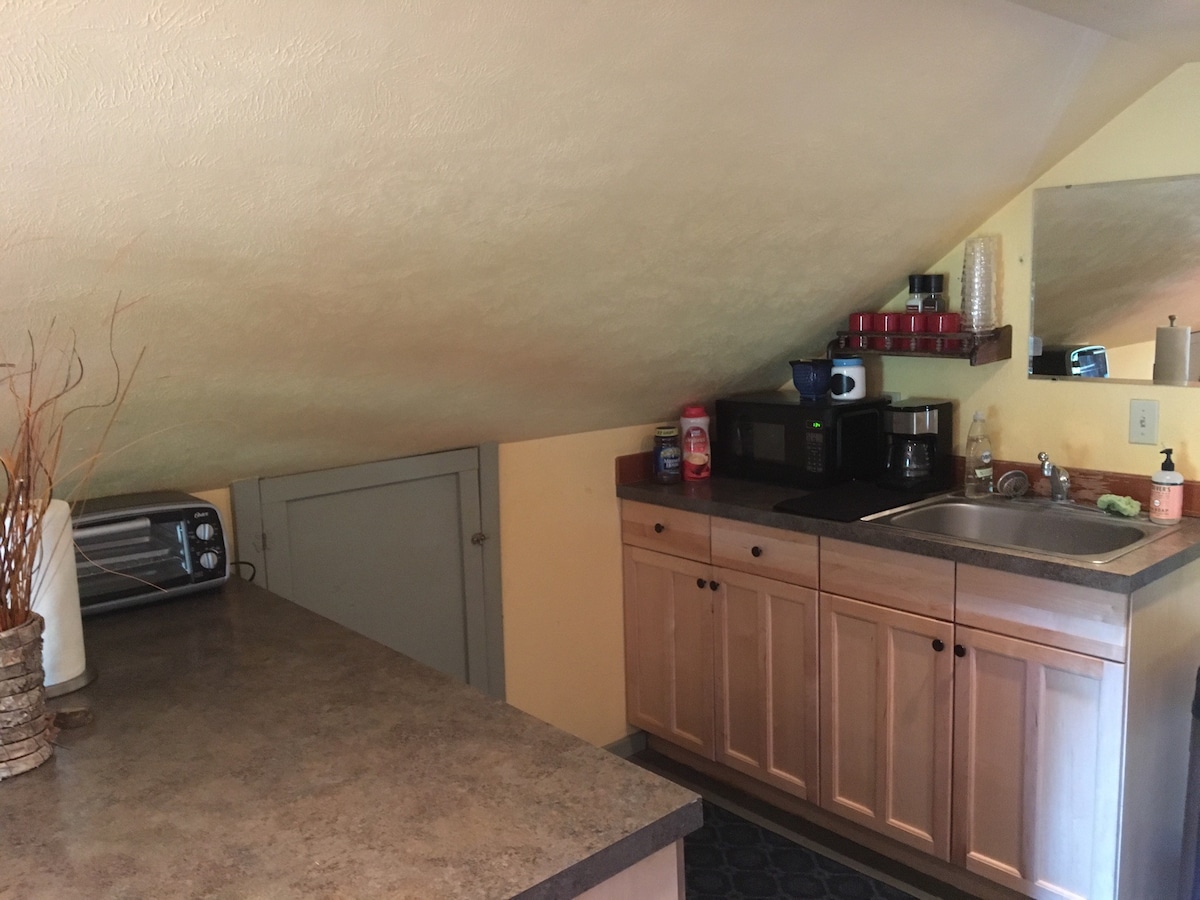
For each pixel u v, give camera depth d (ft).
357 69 4.12
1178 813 7.45
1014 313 8.71
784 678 8.84
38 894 3.55
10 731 4.42
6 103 3.63
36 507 4.75
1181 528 7.52
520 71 4.51
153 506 6.70
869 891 8.08
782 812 9.37
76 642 5.46
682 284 7.38
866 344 9.30
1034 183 8.39
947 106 6.43
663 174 5.86
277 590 8.01
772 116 5.74
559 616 9.91
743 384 10.20
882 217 7.75
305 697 5.27
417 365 6.98
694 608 9.61
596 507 10.07
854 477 9.48
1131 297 7.93
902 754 7.98
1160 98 7.56
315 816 4.03
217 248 4.92
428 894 3.48
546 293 6.66
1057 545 8.21
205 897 3.50
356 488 8.32
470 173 5.10
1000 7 5.49
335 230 5.12
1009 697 7.19
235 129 4.20
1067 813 6.96
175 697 5.31
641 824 3.92
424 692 5.31
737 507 8.87
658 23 4.55
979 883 7.91
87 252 4.61
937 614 7.54
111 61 3.64
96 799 4.23
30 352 5.18
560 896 3.61
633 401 9.48
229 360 6.00
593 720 10.36
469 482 8.99
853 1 4.94
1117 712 6.58
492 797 4.16
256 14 3.67
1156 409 7.93
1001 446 8.97
